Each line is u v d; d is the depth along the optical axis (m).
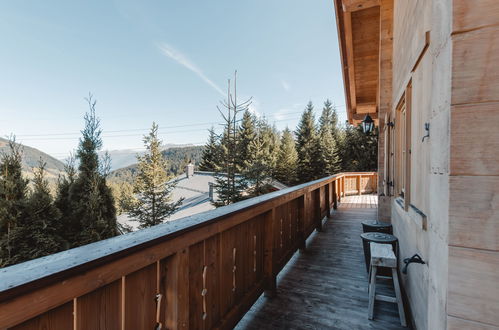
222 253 1.64
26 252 6.60
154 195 11.78
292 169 21.95
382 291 2.40
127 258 0.91
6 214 6.54
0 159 6.93
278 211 2.62
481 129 0.71
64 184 8.22
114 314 0.91
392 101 3.33
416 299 1.74
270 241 2.30
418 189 1.71
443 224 0.82
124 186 20.27
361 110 7.38
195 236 1.30
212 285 1.53
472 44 0.72
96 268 0.79
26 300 0.61
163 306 1.16
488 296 0.70
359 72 6.05
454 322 0.74
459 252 0.74
